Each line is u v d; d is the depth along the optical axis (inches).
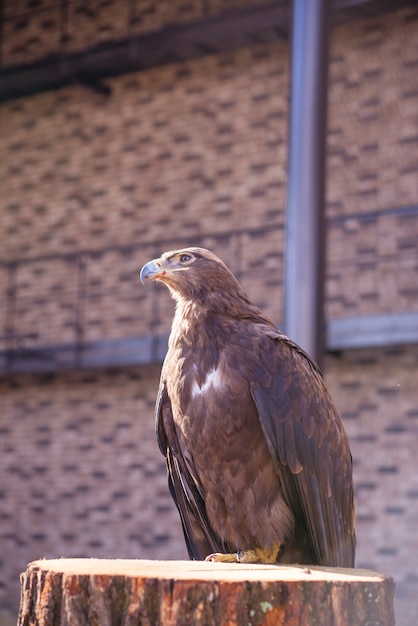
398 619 571.8
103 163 717.3
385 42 623.2
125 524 669.9
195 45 666.8
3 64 768.9
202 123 684.1
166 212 687.1
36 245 732.7
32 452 716.0
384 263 601.3
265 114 661.3
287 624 133.0
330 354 614.9
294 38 420.8
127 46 682.2
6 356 702.5
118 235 701.9
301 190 406.6
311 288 398.9
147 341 660.7
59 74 705.6
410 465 585.3
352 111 627.2
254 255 649.0
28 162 747.4
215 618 132.0
